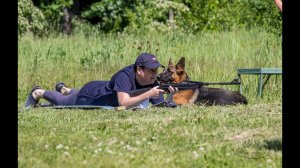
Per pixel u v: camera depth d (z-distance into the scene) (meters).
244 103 14.50
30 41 25.58
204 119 10.96
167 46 22.56
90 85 13.92
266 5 27.00
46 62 20.75
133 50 21.19
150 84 13.23
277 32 22.34
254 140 9.23
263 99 15.49
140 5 30.20
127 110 12.81
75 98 14.13
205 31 27.09
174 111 12.41
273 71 14.80
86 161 7.88
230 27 27.69
